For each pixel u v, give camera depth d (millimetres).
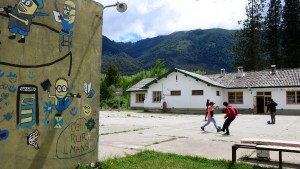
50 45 5672
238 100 35875
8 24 4941
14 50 5027
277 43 54469
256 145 7777
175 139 11828
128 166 6969
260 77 36000
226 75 40062
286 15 52750
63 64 5941
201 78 34375
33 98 5320
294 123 20281
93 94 6719
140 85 43031
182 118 24953
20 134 5078
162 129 15531
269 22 54750
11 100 4957
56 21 5809
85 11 6516
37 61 5406
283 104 32562
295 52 51000
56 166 5727
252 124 19484
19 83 5090
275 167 7219
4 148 4824
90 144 6598
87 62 6543
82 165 6301
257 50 52406
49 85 5625
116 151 8953
